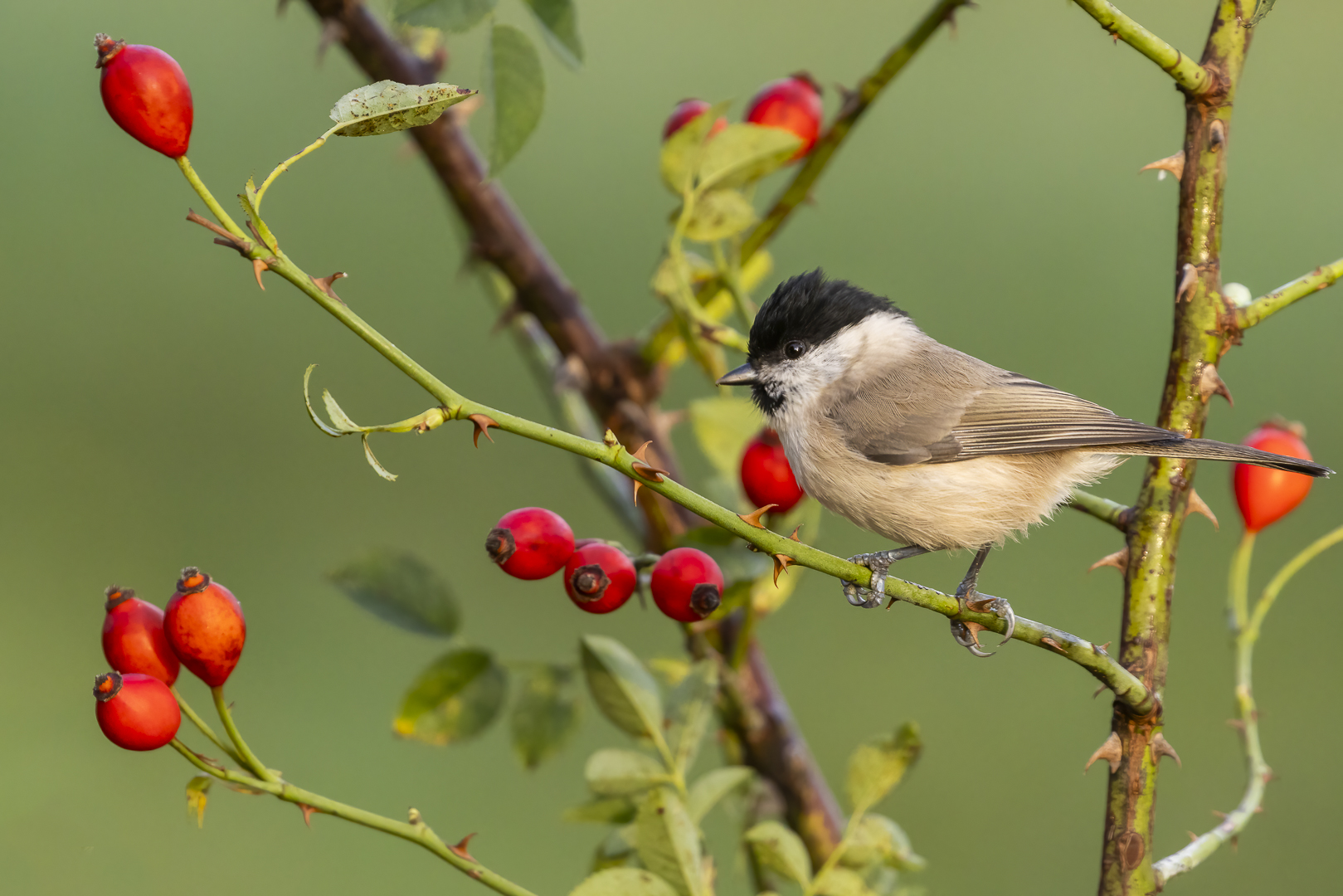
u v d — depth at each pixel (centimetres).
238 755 367
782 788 524
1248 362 1084
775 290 657
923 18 561
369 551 498
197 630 353
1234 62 413
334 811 375
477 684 489
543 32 484
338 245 1085
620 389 585
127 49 323
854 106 575
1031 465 613
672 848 411
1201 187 424
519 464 1062
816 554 401
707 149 548
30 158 1080
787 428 636
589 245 1096
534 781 924
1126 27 394
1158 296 1045
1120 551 440
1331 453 1053
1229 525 1065
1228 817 430
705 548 500
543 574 424
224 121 1077
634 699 462
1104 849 410
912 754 457
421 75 553
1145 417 1007
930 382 629
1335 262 435
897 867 454
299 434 1064
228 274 1091
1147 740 409
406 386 1073
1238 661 462
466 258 578
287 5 544
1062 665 1009
